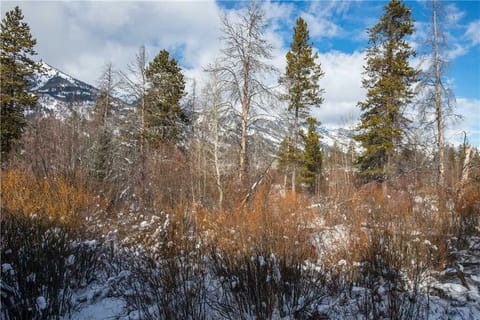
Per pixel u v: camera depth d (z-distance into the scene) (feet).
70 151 38.55
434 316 11.77
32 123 47.73
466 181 34.22
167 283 11.61
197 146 40.91
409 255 15.19
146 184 36.14
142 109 55.88
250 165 40.16
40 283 11.93
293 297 11.97
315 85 69.97
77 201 22.85
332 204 31.17
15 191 23.65
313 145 86.28
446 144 46.32
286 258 12.97
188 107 54.29
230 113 41.34
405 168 54.90
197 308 11.21
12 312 10.69
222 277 12.77
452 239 19.44
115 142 46.44
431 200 26.61
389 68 60.80
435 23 47.67
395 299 11.07
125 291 13.17
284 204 26.04
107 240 18.10
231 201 30.96
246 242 14.21
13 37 74.49
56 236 14.89
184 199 29.22
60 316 12.11
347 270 14.70
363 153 61.21
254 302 11.37
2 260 12.60
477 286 14.40
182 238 15.80
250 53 42.47
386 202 25.58
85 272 14.76
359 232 17.71
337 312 11.95
